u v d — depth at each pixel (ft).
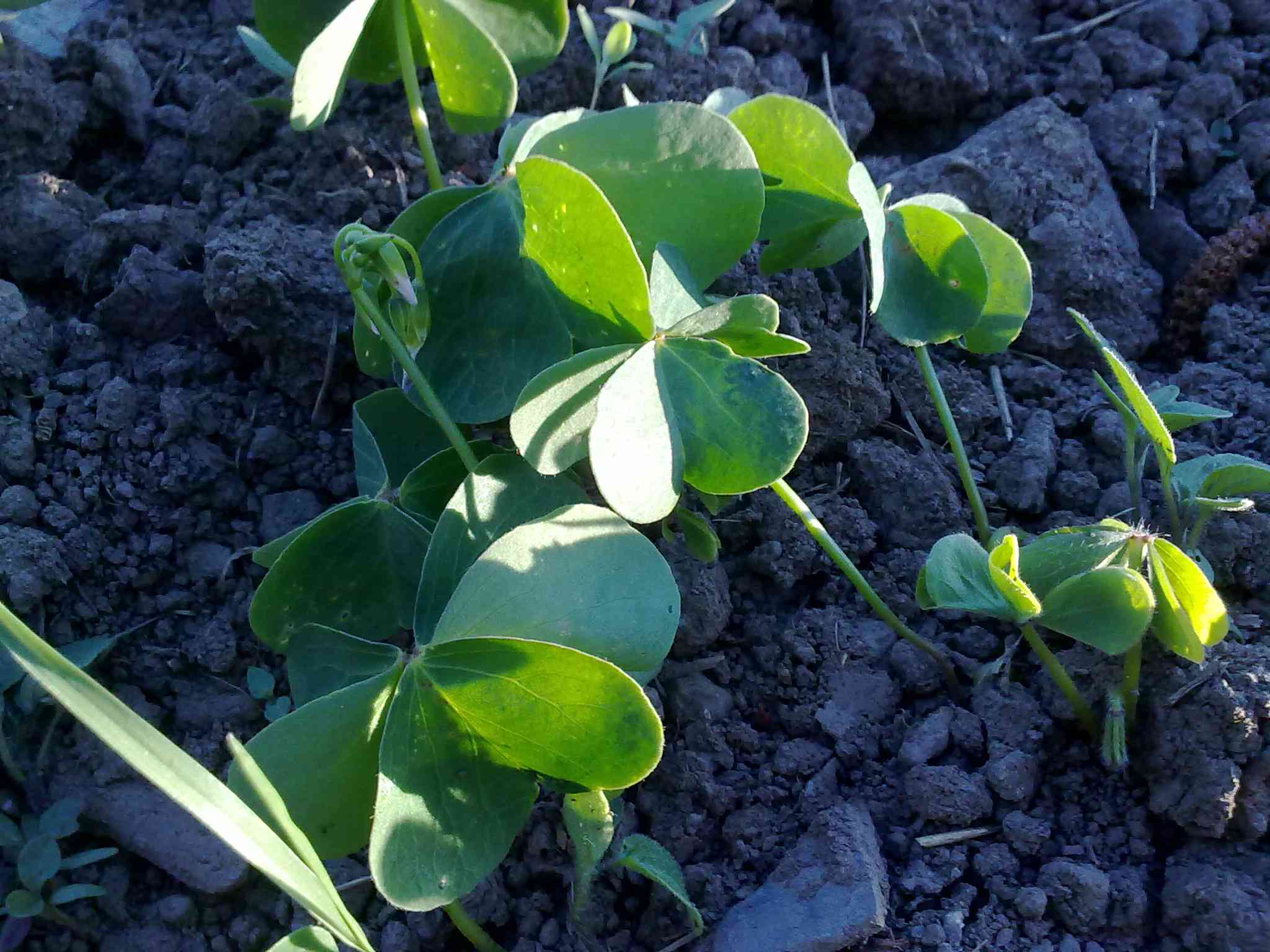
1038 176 1.12
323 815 0.79
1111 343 1.10
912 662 0.96
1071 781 0.91
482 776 0.79
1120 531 0.87
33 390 1.01
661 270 0.84
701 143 0.87
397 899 0.75
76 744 0.90
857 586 0.94
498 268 0.89
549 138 0.87
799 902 0.85
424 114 0.97
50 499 0.98
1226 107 1.18
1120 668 0.92
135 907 0.88
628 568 0.80
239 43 1.17
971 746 0.92
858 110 1.19
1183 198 1.18
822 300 1.07
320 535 0.86
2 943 0.85
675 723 0.95
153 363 1.03
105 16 1.19
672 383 0.81
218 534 1.00
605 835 0.82
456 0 0.95
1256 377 1.07
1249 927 0.83
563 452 0.82
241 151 1.11
